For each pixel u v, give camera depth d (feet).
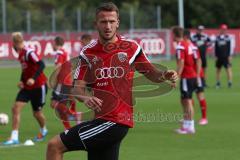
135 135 135.85
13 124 125.80
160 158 108.58
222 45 256.11
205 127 149.18
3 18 461.78
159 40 425.69
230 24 610.65
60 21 480.23
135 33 428.15
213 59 453.17
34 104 128.36
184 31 140.36
